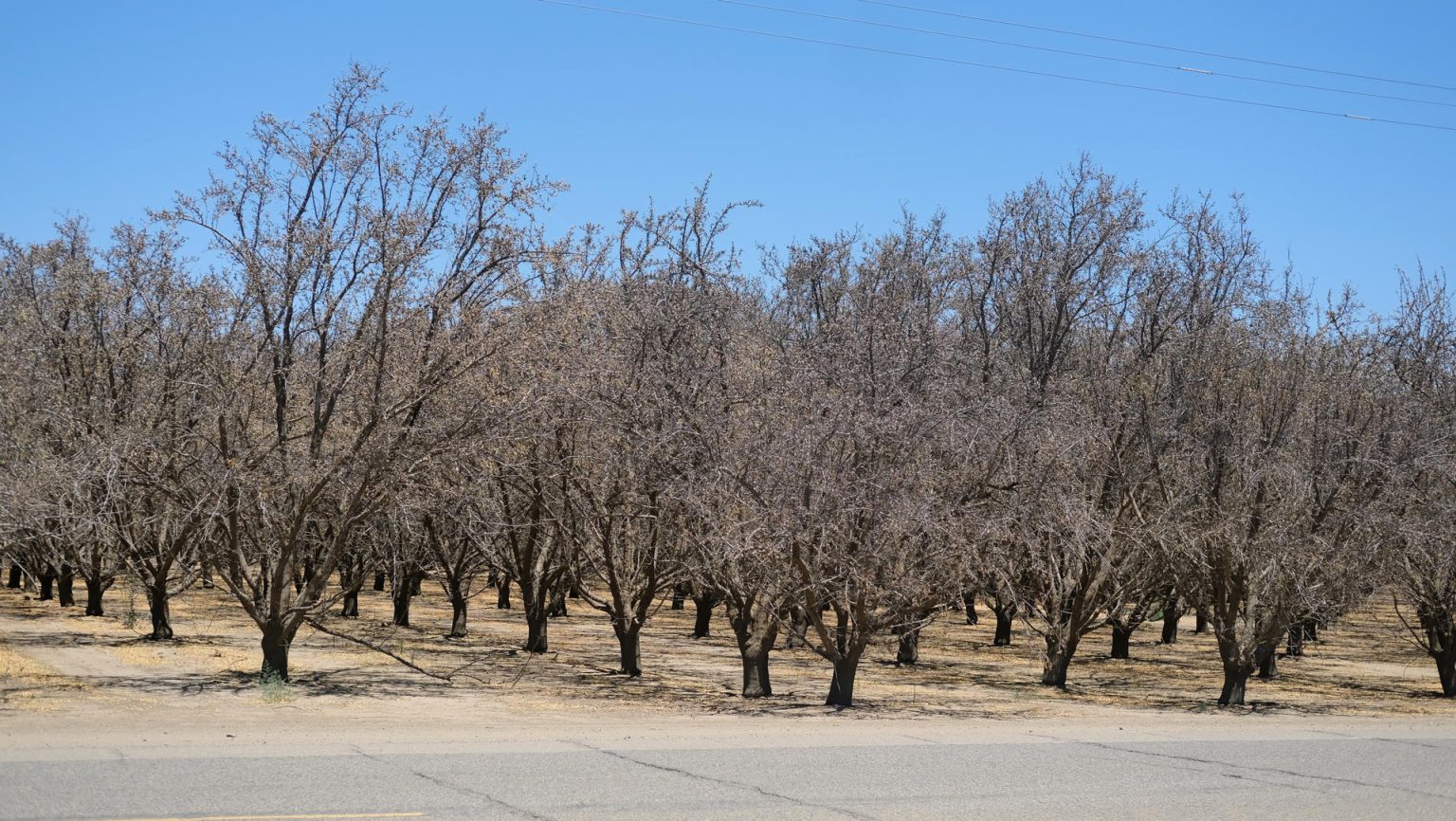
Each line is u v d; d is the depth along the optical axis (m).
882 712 18.47
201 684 20.17
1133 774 11.35
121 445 18.61
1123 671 29.64
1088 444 21.05
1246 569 21.31
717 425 18.27
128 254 23.34
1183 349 24.00
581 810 8.85
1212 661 32.91
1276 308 23.50
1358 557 20.19
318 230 19.36
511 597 52.03
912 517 16.95
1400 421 20.47
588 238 20.98
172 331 22.41
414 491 19.91
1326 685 27.22
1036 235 31.73
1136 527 21.34
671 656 29.91
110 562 33.69
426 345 19.23
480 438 19.59
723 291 21.84
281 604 20.39
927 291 31.33
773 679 25.03
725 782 10.20
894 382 18.19
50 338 23.30
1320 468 20.58
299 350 20.75
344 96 19.61
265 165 19.48
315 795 9.05
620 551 24.67
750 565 18.88
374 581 53.34
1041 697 22.84
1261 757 12.83
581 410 20.05
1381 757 13.02
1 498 17.97
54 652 24.66
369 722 15.59
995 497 19.00
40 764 10.13
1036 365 30.00
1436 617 25.23
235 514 19.62
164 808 8.41
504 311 19.81
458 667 24.88
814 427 17.34
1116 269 30.89
